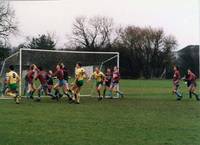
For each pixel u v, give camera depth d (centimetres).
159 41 11131
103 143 1331
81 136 1445
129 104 2661
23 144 1298
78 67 2703
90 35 11544
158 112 2192
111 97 3228
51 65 3559
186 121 1844
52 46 10638
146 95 3716
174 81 3105
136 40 11106
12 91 2614
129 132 1538
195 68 10800
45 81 2848
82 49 11444
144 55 10981
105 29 11519
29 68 3152
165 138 1428
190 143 1348
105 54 3709
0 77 3575
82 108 2353
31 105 2502
